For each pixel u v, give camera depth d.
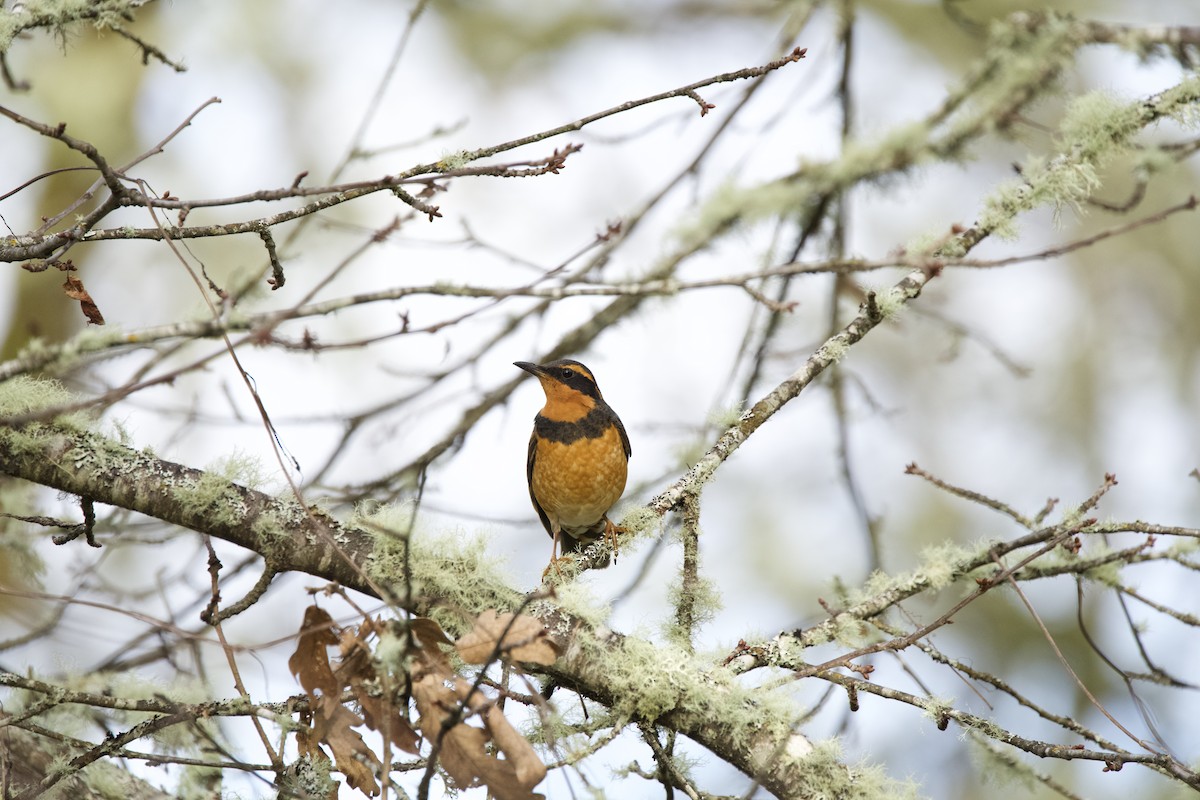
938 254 8.02
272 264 6.89
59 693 6.88
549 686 7.62
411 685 6.45
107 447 7.45
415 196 6.83
